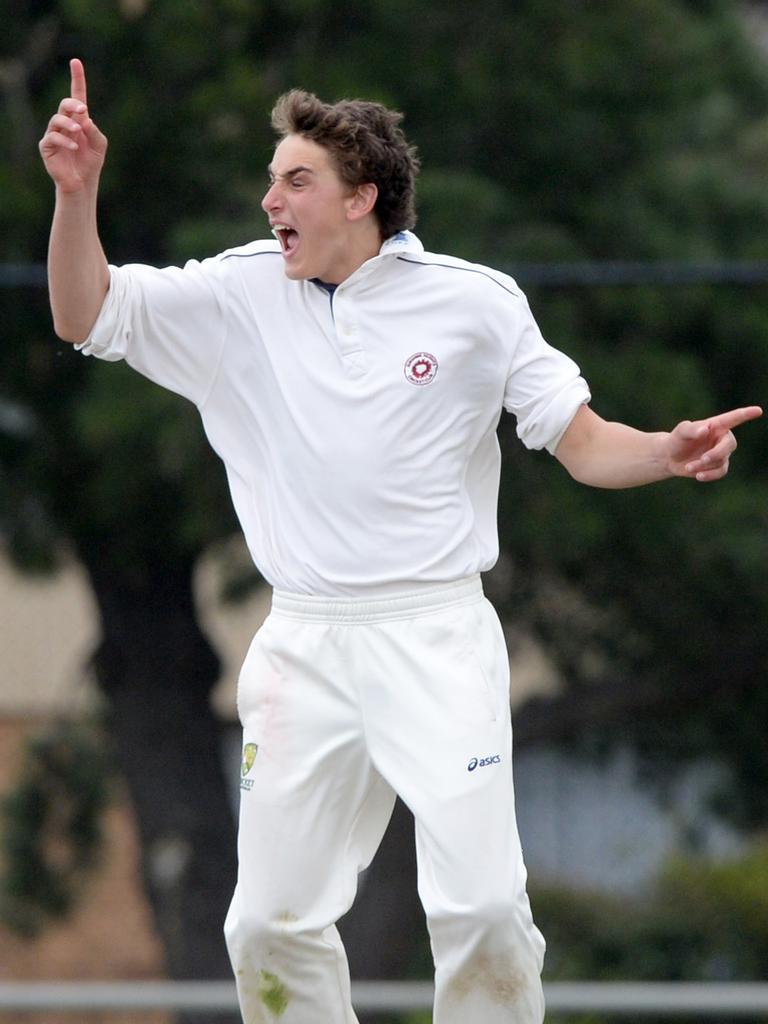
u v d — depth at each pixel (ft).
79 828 138.72
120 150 110.93
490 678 38.68
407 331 38.14
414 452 38.04
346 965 40.52
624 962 153.48
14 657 178.60
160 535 120.26
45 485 119.96
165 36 110.52
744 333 115.44
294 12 111.34
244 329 39.14
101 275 38.45
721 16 136.87
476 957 37.86
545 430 38.83
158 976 154.92
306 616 38.88
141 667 131.03
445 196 104.99
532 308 109.09
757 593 119.34
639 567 117.70
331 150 37.76
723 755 146.20
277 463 38.91
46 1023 125.70
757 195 124.36
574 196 118.01
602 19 117.80
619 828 172.65
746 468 118.21
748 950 153.38
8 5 115.65
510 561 114.73
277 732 39.09
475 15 115.85
